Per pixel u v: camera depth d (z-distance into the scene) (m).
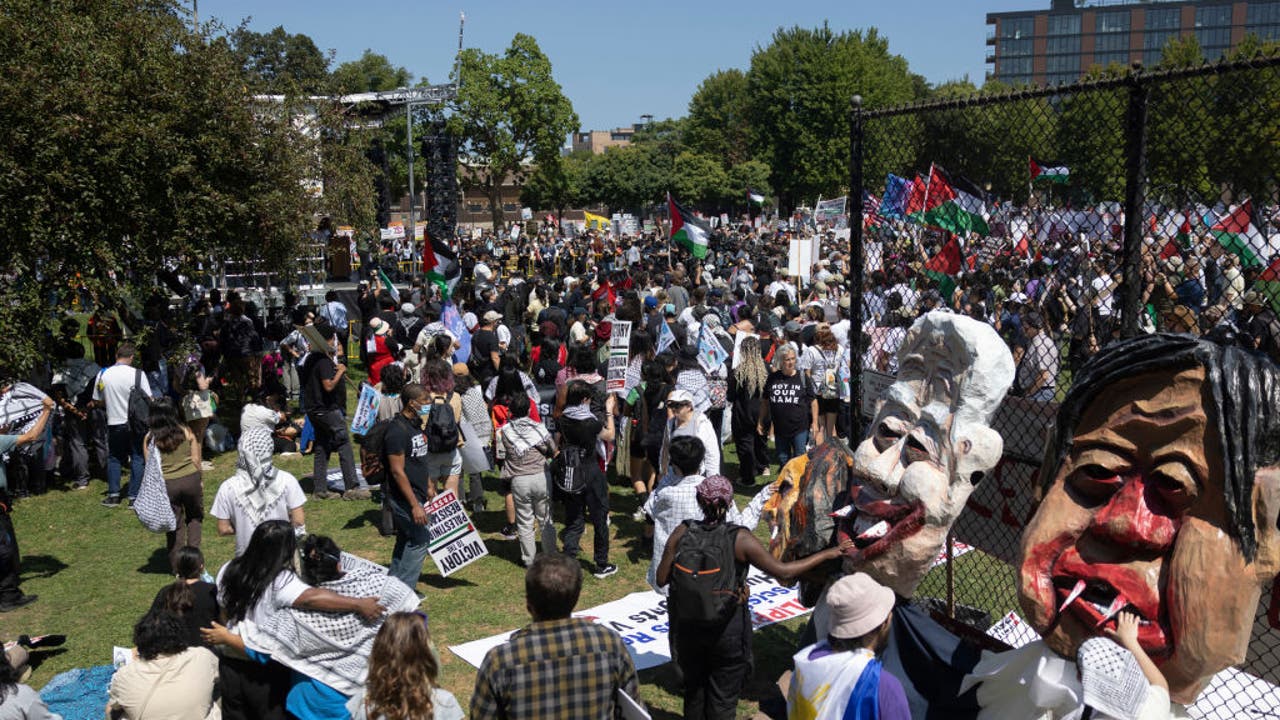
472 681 6.20
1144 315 4.39
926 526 4.14
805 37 72.19
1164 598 3.43
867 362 5.82
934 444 4.18
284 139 12.83
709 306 12.52
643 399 9.04
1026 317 4.87
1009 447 4.95
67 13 10.77
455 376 9.57
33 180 9.99
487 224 85.31
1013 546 4.95
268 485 6.57
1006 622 5.61
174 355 11.20
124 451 10.05
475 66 56.56
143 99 10.92
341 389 10.19
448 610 7.38
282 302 19.20
